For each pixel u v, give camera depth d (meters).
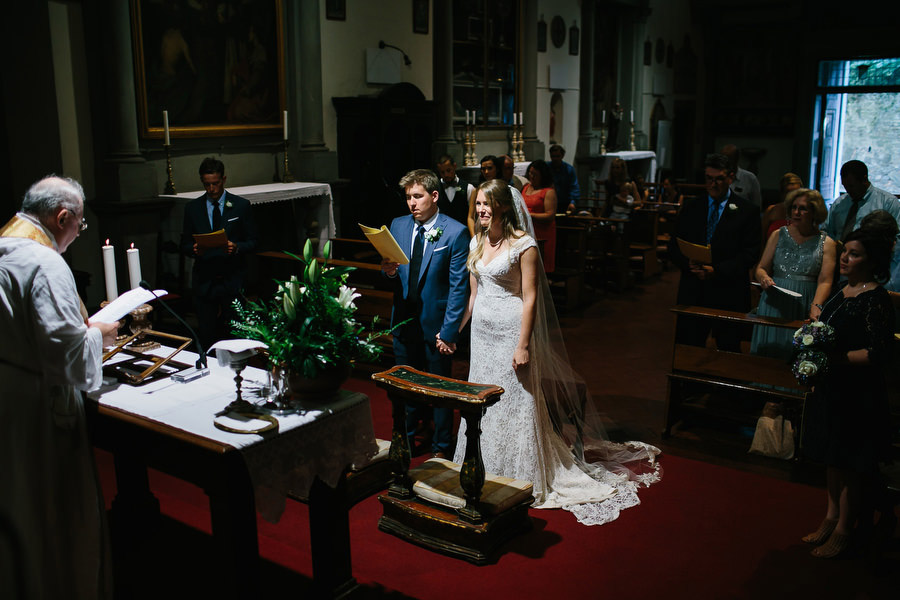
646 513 4.03
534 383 4.14
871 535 3.59
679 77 19.55
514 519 3.75
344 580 3.22
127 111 7.43
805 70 18.95
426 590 3.32
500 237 4.08
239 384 2.93
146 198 7.66
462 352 7.09
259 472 2.67
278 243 9.73
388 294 6.63
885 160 18.72
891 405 4.34
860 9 18.16
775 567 3.50
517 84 13.39
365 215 10.42
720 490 4.32
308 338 2.90
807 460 4.69
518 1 13.06
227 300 5.96
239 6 8.66
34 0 6.94
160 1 7.77
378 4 10.55
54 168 7.26
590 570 3.48
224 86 8.63
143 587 3.35
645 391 6.14
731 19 20.11
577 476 4.29
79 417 2.96
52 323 2.75
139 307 3.66
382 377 3.64
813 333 3.38
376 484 3.48
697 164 21.19
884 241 3.35
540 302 4.25
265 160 9.34
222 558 2.73
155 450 2.85
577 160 15.81
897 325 5.43
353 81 10.33
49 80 7.10
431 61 11.70
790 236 4.86
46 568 2.91
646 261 10.80
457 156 11.76
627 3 16.42
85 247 7.59
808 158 19.39
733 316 4.81
